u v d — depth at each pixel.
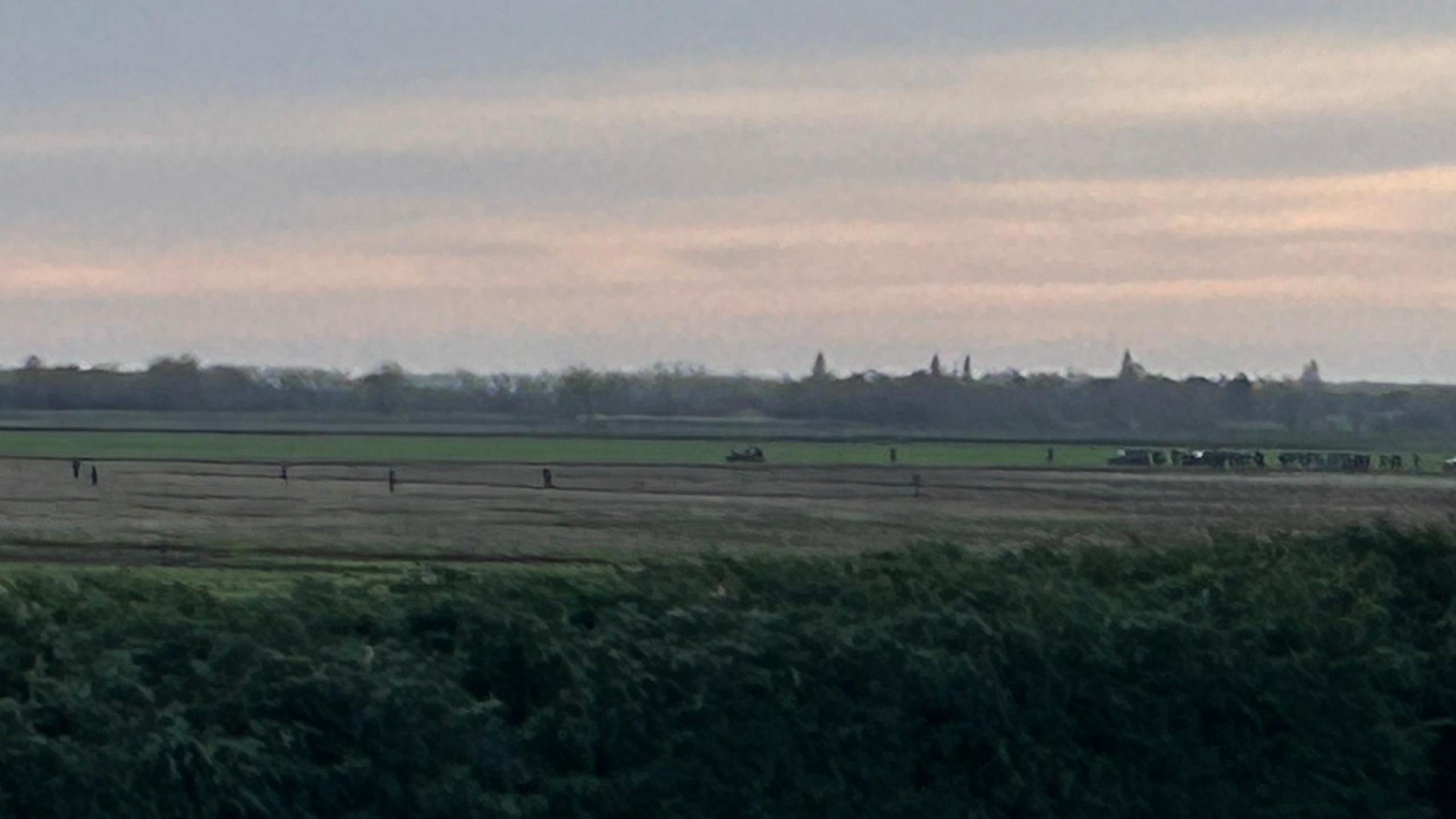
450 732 54.62
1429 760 72.00
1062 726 64.94
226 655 53.78
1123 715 65.75
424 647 58.34
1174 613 68.88
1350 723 68.94
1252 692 67.75
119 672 51.53
